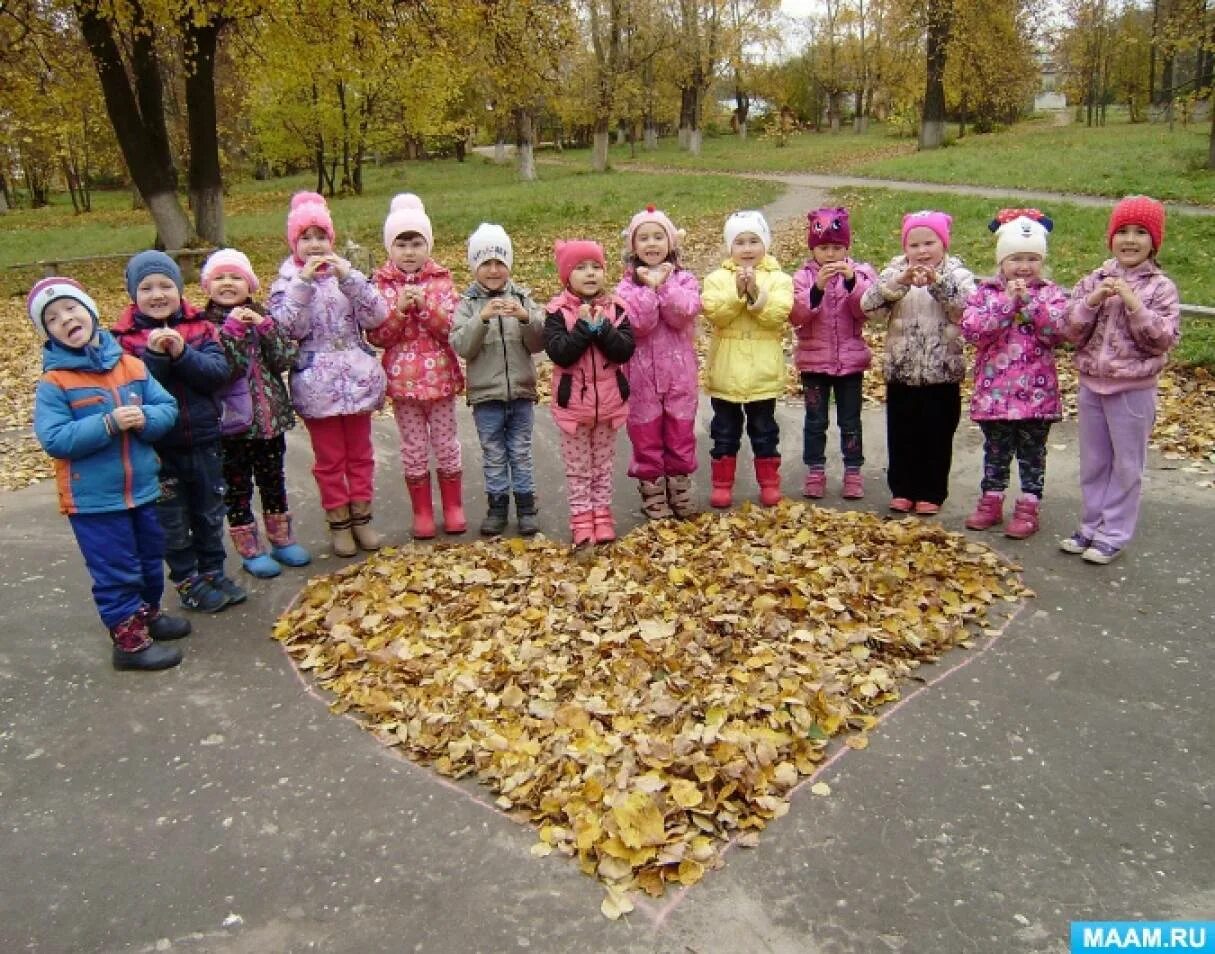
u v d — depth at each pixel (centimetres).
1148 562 490
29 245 2328
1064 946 272
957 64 2992
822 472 588
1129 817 321
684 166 3438
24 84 1631
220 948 281
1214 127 1766
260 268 1684
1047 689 391
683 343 538
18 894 305
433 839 319
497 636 429
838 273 550
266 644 449
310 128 3128
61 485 410
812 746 356
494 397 527
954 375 532
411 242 520
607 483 533
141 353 442
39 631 465
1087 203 1584
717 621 432
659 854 301
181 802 344
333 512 527
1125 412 473
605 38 3406
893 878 296
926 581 467
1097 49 3578
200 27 1596
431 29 1667
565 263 498
